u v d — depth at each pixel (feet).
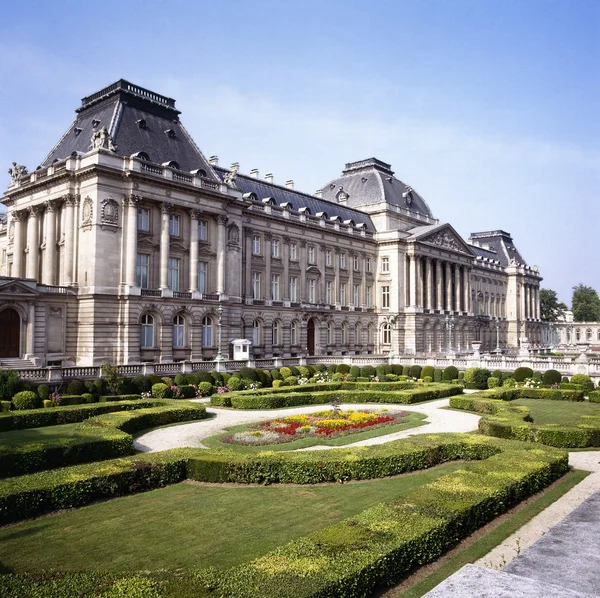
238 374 190.08
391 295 347.97
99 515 63.77
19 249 227.81
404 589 45.73
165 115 233.55
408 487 74.49
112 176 197.57
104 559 52.16
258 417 132.16
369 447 84.99
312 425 117.60
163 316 208.64
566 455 79.87
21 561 51.90
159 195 210.38
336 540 46.37
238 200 241.76
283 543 55.67
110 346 196.34
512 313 518.78
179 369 185.47
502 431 104.17
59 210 212.02
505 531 58.08
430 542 49.49
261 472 76.38
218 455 79.97
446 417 133.28
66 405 139.54
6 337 184.44
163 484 75.51
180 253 221.25
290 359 231.71
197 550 54.03
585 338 616.39
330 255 322.34
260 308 270.67
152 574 40.75
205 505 67.15
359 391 161.99
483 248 515.50
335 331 321.73
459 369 246.47
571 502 68.18
